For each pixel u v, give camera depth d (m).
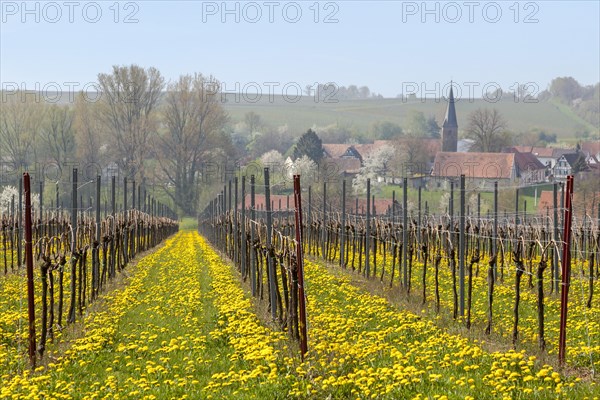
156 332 30.89
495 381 19.97
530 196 132.62
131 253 72.75
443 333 27.55
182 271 56.44
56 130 170.50
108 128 172.62
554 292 42.09
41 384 22.20
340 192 134.12
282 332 29.02
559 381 20.12
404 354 24.36
